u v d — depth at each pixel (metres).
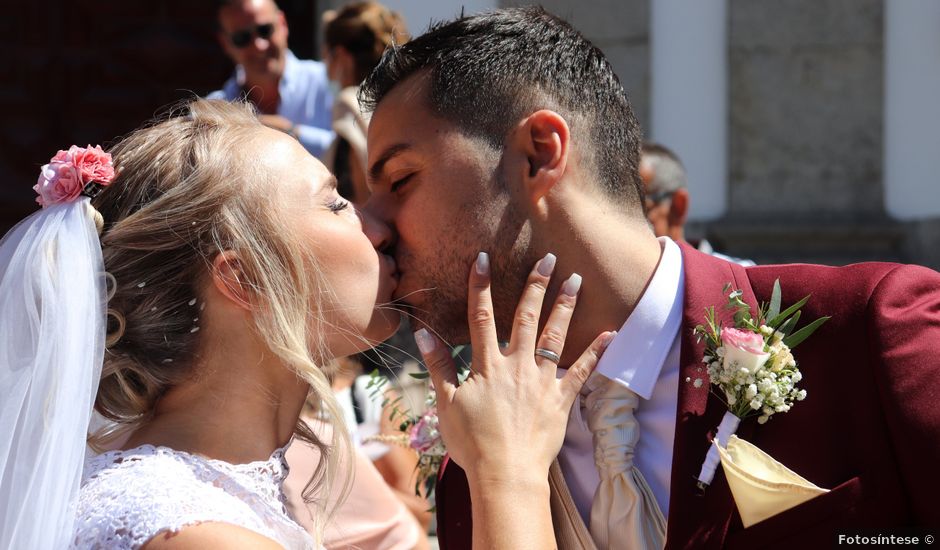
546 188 1.99
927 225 5.25
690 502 1.91
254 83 5.11
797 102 5.35
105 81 6.21
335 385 3.21
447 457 2.31
